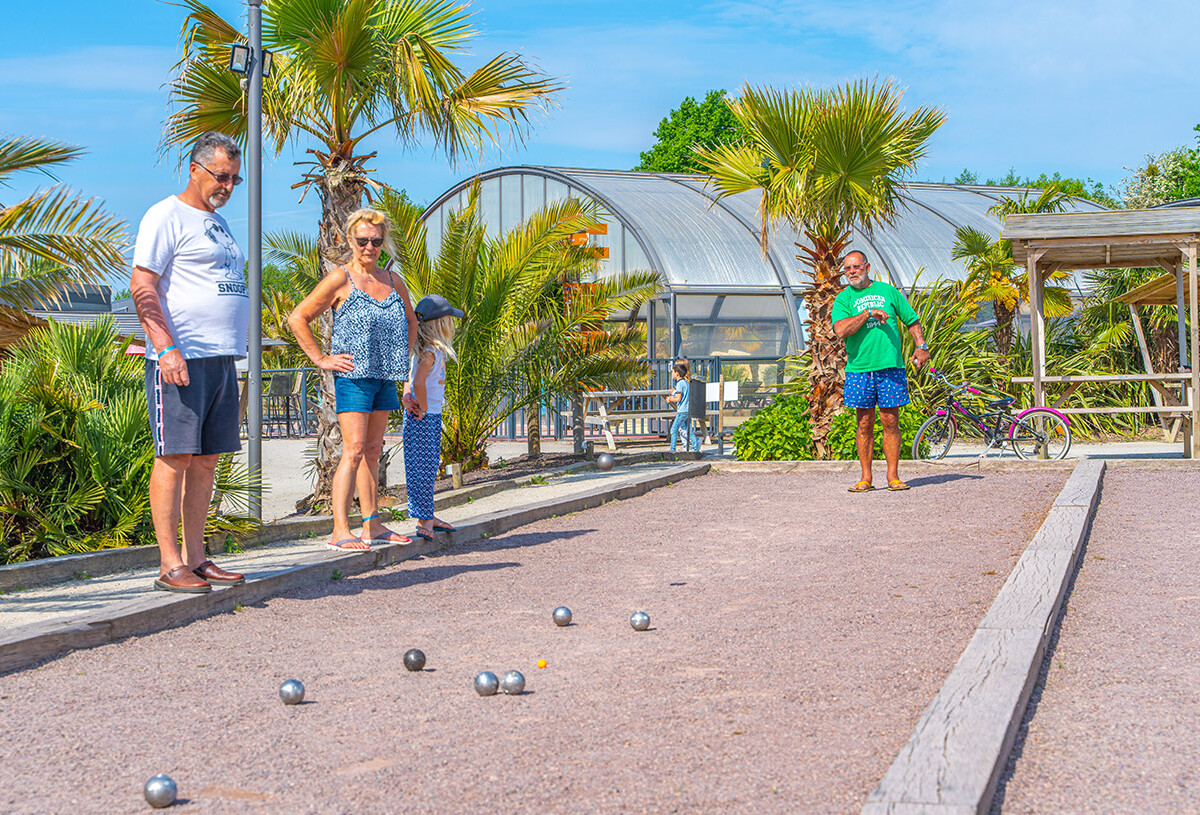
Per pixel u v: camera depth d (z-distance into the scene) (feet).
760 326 74.13
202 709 13.21
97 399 28.40
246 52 30.81
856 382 34.14
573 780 10.57
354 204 37.55
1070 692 13.34
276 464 58.13
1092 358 62.39
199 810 10.12
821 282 44.32
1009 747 11.18
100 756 11.63
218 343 18.52
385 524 31.35
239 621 18.03
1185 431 43.75
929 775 9.76
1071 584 19.75
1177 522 26.43
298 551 25.94
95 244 35.94
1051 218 44.32
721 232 77.82
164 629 17.48
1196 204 72.23
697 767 10.84
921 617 17.29
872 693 13.26
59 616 17.70
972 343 58.95
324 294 22.31
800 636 16.29
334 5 35.14
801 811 9.70
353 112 37.37
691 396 53.72
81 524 26.40
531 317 46.60
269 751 11.68
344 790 10.51
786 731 11.89
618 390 52.54
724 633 16.62
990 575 20.47
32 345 30.96
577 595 19.89
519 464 48.67
